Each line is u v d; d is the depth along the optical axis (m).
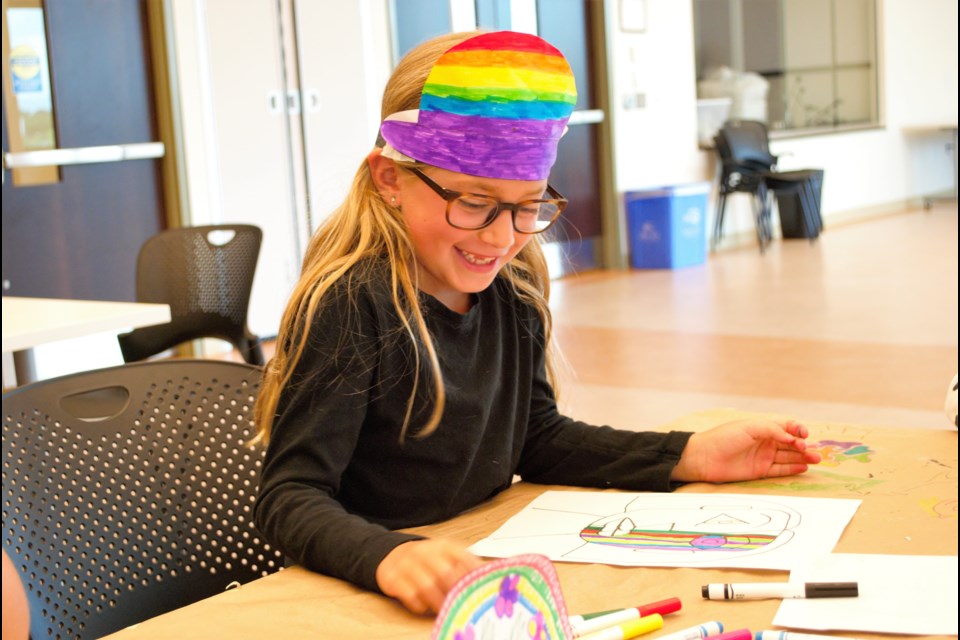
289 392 1.11
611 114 7.57
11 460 1.19
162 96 5.22
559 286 7.11
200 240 3.19
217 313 3.19
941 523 1.04
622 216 7.72
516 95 1.03
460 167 1.05
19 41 4.73
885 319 5.38
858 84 10.63
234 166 5.47
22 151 4.76
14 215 4.77
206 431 1.29
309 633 0.86
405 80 1.11
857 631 0.81
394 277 1.13
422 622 0.88
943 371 4.23
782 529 1.04
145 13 5.18
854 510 1.08
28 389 1.22
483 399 1.21
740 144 8.30
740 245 8.77
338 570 0.96
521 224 1.09
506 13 6.81
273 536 1.04
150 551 1.24
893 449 1.31
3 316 2.36
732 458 1.22
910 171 10.84
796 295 6.23
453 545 0.92
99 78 5.02
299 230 5.75
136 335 3.09
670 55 8.08
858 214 10.17
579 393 4.23
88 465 1.23
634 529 1.08
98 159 5.00
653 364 4.68
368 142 6.00
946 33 11.27
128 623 1.21
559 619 0.72
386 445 1.16
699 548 1.01
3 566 0.63
